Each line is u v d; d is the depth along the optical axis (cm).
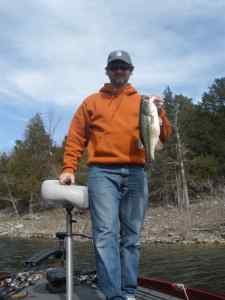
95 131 444
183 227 4403
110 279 411
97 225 423
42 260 556
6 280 562
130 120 441
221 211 5028
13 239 4506
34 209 6738
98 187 428
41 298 482
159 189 5816
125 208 440
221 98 7038
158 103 450
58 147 6656
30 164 6931
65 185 422
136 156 438
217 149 6538
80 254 2616
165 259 2611
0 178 7244
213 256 2691
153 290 525
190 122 6488
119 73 442
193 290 479
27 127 7112
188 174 5759
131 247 438
